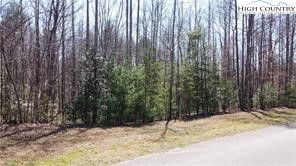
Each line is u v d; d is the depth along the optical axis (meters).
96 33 29.97
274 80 43.84
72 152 13.95
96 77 22.28
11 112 21.47
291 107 43.88
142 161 12.59
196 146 15.83
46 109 22.70
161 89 25.02
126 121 22.98
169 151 14.55
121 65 24.09
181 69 29.02
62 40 29.70
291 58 48.28
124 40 46.06
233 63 39.97
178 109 28.23
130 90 23.05
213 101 30.75
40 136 17.30
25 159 12.91
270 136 19.66
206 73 30.12
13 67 22.81
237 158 13.17
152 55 26.52
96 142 16.08
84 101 21.95
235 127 22.73
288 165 12.05
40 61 22.77
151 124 22.58
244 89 36.31
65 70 29.58
